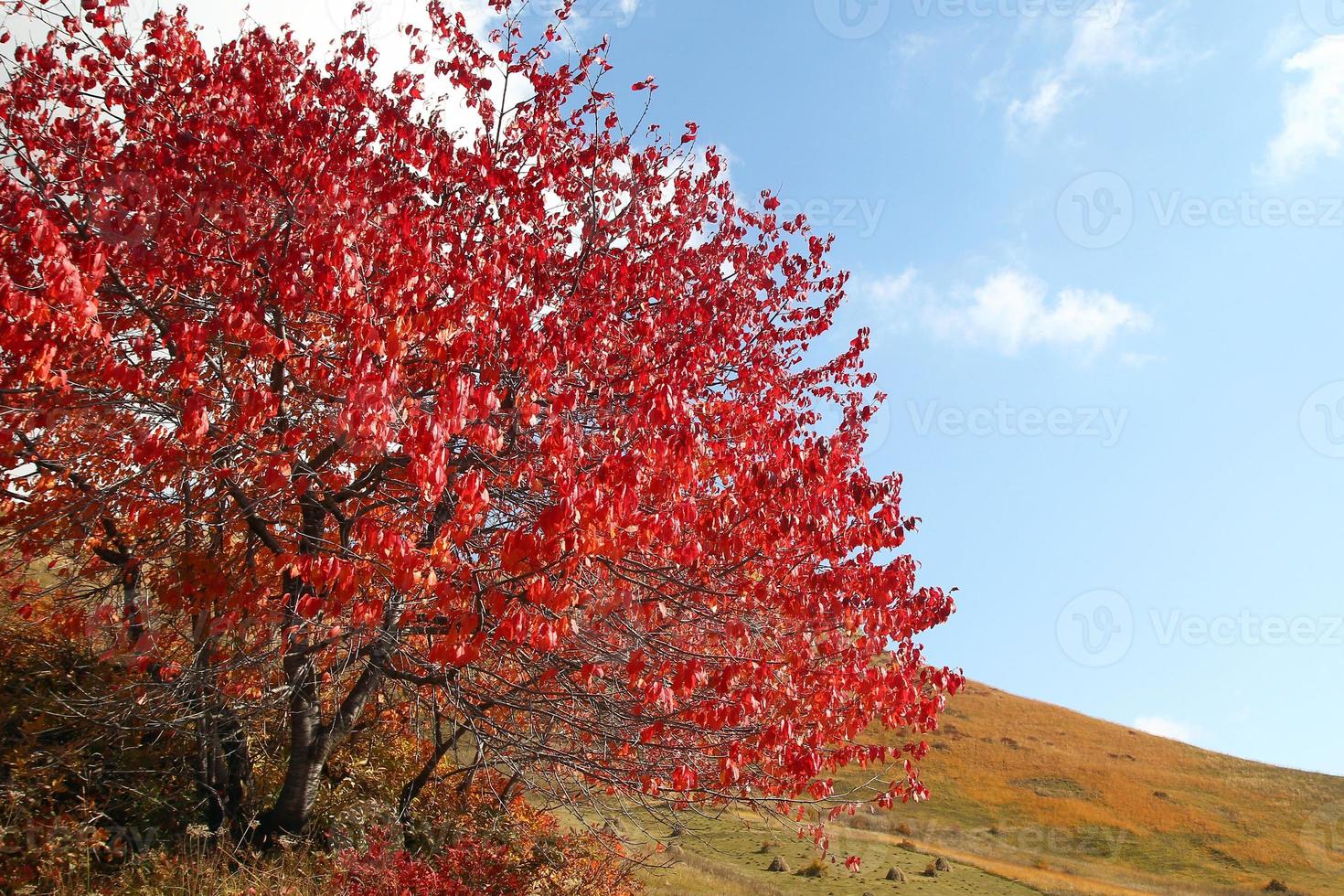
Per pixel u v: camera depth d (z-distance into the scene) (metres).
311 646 9.00
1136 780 55.00
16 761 9.16
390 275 7.27
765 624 9.49
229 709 9.81
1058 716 71.12
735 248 12.15
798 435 10.85
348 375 7.78
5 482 9.32
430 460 5.88
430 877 8.76
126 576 10.00
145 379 8.25
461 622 6.74
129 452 8.67
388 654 9.86
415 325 7.34
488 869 9.79
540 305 9.20
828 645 9.23
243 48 9.66
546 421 8.37
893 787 10.66
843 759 10.11
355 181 7.95
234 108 8.80
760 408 10.02
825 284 12.59
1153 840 44.44
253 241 7.81
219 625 8.62
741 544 8.73
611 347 9.63
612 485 6.59
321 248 7.04
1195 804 50.81
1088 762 57.62
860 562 8.96
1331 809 50.75
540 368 7.41
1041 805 48.34
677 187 11.65
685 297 10.53
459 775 13.59
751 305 11.74
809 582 8.76
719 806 9.95
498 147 9.64
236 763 11.09
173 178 7.93
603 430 8.81
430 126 9.44
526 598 6.93
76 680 11.41
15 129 8.41
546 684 9.72
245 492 8.91
